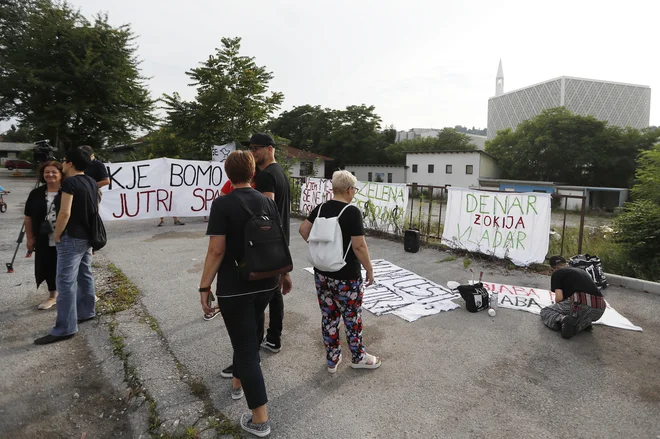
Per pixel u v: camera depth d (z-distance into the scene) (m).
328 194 10.78
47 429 2.65
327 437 2.47
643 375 3.28
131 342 3.68
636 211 8.05
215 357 3.44
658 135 37.16
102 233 4.00
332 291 3.07
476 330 4.12
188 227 9.66
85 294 4.13
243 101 15.30
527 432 2.54
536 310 4.68
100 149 27.86
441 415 2.70
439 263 6.80
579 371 3.32
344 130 49.88
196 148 15.24
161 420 2.64
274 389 2.98
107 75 25.12
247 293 2.39
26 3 27.73
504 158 44.09
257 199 2.53
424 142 56.16
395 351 3.64
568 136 39.91
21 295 4.81
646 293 5.39
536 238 6.53
